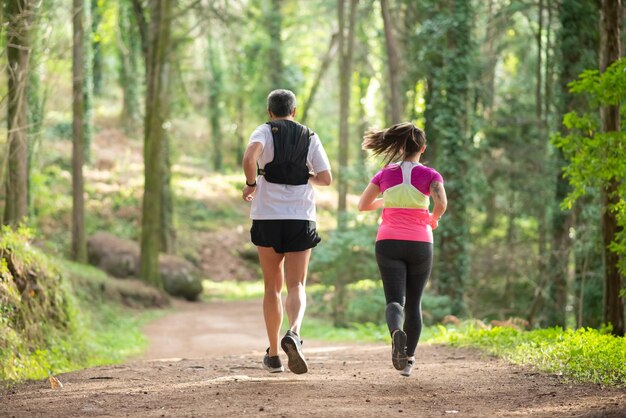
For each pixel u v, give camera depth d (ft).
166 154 124.67
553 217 80.59
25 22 41.68
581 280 70.59
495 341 35.45
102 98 196.75
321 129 168.45
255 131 21.94
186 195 169.78
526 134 101.50
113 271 100.12
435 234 83.87
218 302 113.09
